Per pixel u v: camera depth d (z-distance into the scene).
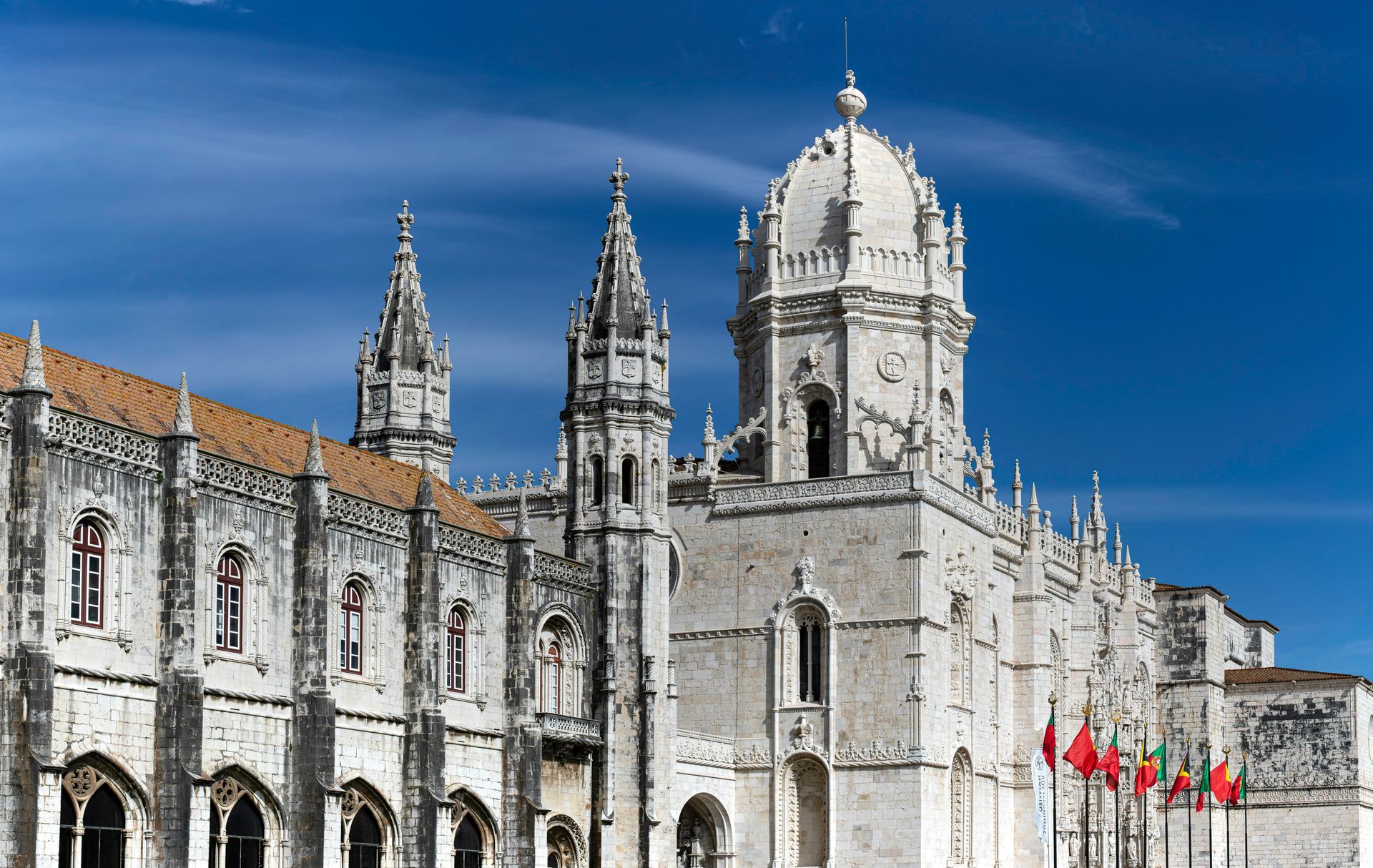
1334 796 132.38
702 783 91.94
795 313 101.62
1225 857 133.00
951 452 102.88
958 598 97.06
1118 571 125.75
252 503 63.59
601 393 84.38
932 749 92.25
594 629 82.50
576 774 79.50
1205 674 131.50
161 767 58.12
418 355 88.38
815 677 94.94
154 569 59.41
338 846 63.97
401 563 70.56
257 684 63.12
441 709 70.38
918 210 103.19
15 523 54.38
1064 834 106.12
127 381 65.25
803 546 95.50
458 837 72.56
